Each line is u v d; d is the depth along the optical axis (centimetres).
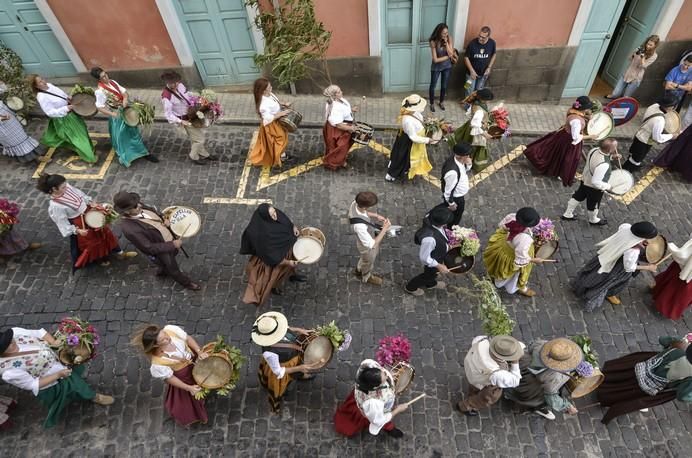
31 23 880
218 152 838
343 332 480
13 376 416
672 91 859
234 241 689
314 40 797
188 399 470
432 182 782
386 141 870
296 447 498
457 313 609
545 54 894
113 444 500
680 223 721
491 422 518
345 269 654
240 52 940
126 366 556
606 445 504
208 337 582
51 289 628
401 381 437
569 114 718
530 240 539
